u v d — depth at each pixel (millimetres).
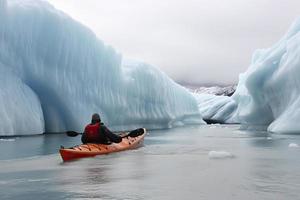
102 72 20375
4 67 15211
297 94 17094
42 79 16797
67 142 12375
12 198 4449
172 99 32844
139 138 11508
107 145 9359
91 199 4285
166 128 29391
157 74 28953
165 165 7062
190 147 11008
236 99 34469
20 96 15422
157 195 4441
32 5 16453
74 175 6020
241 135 17203
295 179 5430
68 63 17766
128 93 23969
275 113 19719
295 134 15836
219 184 5086
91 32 19531
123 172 6242
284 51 19891
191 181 5320
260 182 5207
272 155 8648
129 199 4254
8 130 14234
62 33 17172
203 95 63938
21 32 15938
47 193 4672
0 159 8250
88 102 18969
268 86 19562
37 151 9805
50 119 17562
